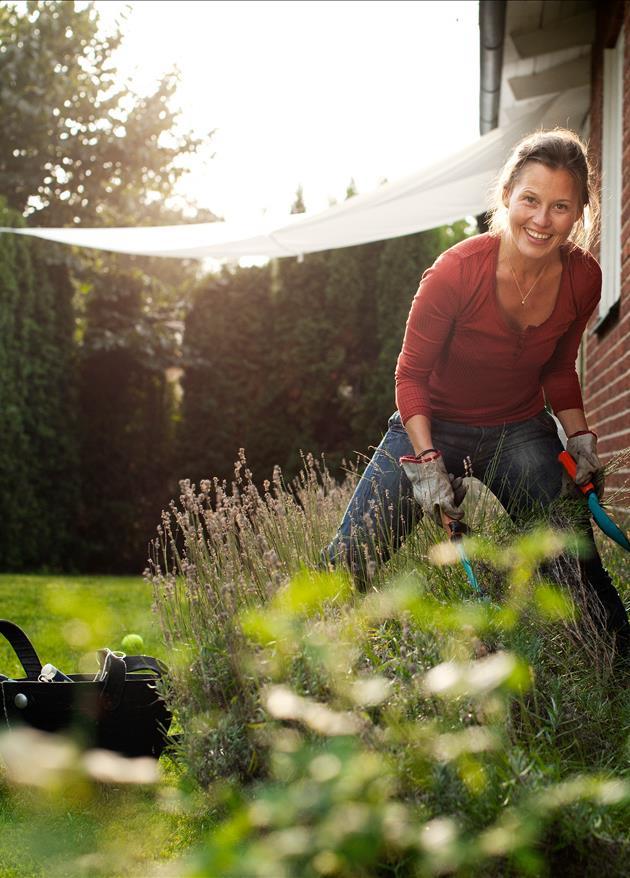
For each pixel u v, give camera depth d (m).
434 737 1.84
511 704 2.20
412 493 3.02
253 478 13.28
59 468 12.97
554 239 2.81
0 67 15.13
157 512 13.96
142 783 2.57
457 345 3.05
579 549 2.65
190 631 2.58
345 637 2.17
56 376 12.91
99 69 16.44
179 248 8.01
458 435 3.16
